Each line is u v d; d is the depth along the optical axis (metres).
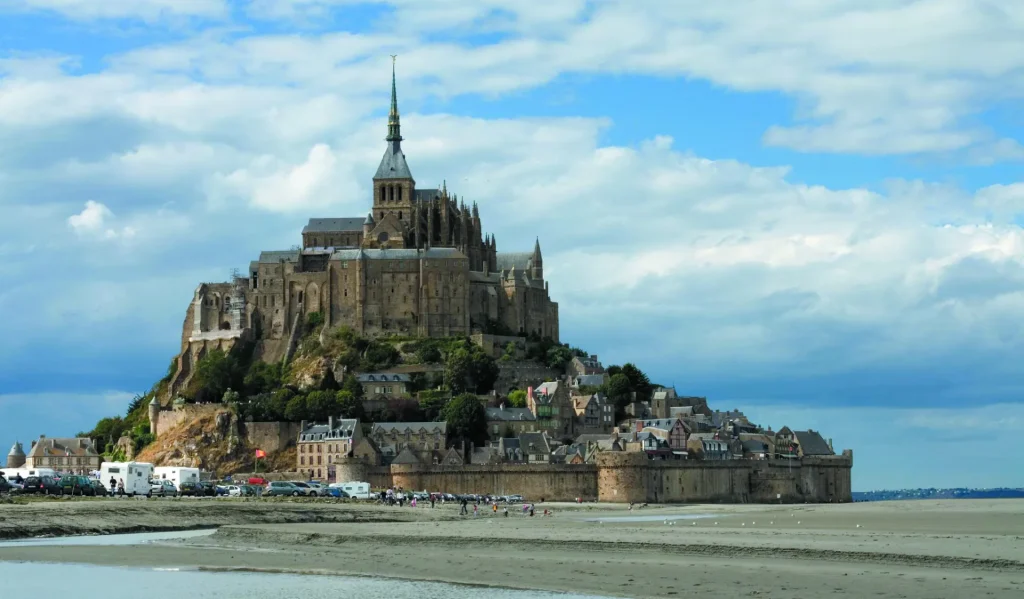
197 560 148.38
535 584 127.38
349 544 165.00
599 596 119.56
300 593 124.06
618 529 186.00
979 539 159.25
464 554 151.62
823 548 146.12
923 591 115.00
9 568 141.25
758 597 115.31
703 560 141.50
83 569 140.75
